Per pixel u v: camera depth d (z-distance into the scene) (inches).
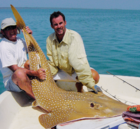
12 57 122.8
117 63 304.2
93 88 116.5
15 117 113.5
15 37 127.3
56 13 116.1
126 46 434.3
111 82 148.6
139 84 139.9
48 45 131.6
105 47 424.5
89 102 101.1
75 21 1349.7
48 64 124.7
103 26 975.6
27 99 134.4
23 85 116.6
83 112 95.8
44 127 95.0
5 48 121.5
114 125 86.8
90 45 450.0
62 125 89.7
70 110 99.7
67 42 120.0
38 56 122.9
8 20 121.9
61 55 124.0
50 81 118.8
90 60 321.7
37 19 1471.5
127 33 684.1
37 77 119.0
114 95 143.9
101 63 305.3
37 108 122.6
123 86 145.3
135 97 140.9
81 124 89.5
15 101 122.2
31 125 104.9
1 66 125.6
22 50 132.3
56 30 117.6
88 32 716.7
